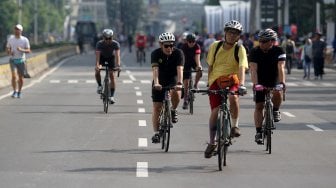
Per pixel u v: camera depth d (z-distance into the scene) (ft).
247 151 98.89
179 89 96.02
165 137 98.73
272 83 96.58
